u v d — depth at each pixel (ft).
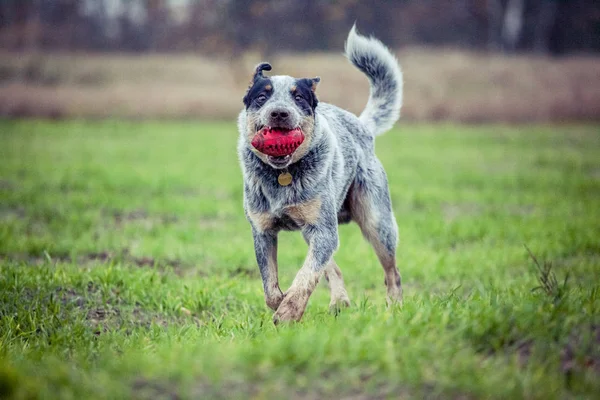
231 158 75.66
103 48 178.40
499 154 80.43
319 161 23.15
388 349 16.43
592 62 147.02
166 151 80.53
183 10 165.68
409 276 32.22
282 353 15.99
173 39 174.40
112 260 29.99
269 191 23.16
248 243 37.58
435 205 50.08
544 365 16.80
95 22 184.03
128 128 105.70
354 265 34.14
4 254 33.58
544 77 133.90
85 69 144.05
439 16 170.19
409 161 74.43
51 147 81.82
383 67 29.76
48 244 34.42
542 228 39.96
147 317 25.44
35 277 26.84
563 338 17.85
